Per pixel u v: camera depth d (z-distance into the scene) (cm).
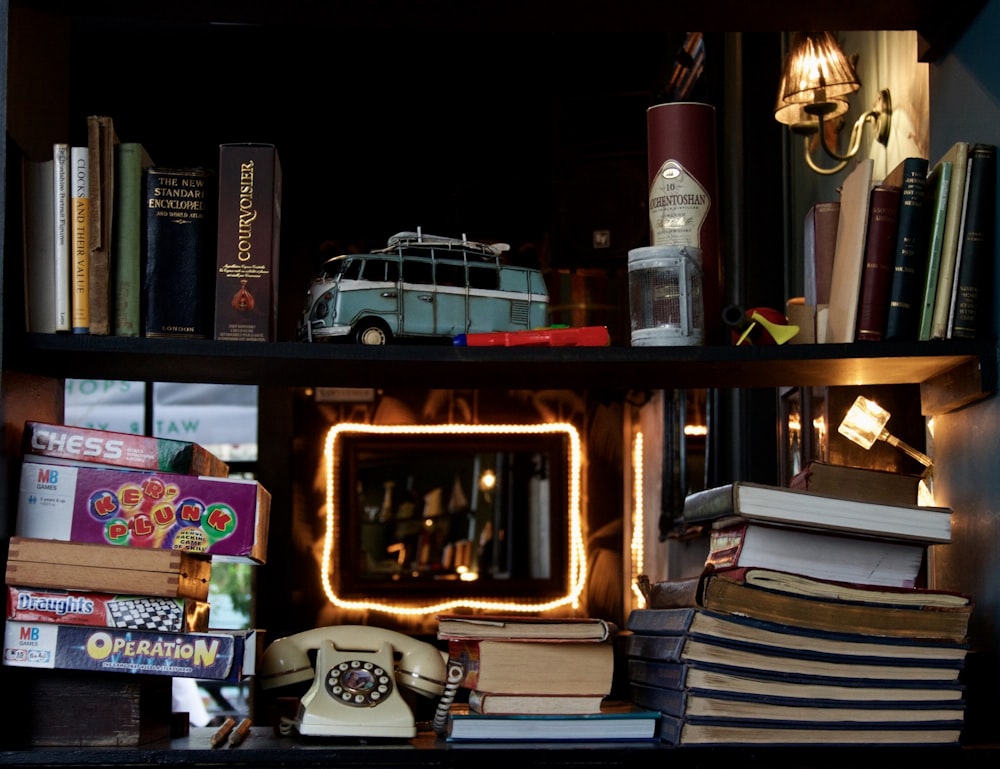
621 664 235
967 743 191
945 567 217
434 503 707
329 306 236
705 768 180
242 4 211
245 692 654
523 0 209
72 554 182
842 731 184
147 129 722
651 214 219
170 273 196
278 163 205
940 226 199
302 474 702
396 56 708
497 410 713
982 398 200
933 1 211
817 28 222
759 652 182
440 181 740
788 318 225
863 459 276
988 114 203
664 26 223
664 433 534
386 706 191
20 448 193
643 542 655
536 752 179
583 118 585
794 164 406
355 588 691
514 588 700
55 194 192
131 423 720
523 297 240
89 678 184
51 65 214
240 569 700
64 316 189
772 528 189
